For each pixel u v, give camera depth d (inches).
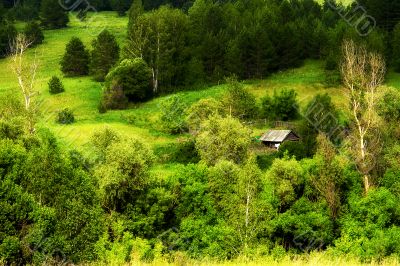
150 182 2005.4
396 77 4138.8
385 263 936.3
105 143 2284.7
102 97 4084.6
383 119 2299.5
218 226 1779.0
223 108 3378.4
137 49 4658.0
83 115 3853.3
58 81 4367.6
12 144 1225.4
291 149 2760.8
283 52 4753.9
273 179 1978.3
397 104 2391.7
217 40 4766.2
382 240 1608.0
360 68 2330.2
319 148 2177.7
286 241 1852.9
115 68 4249.5
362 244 1675.7
